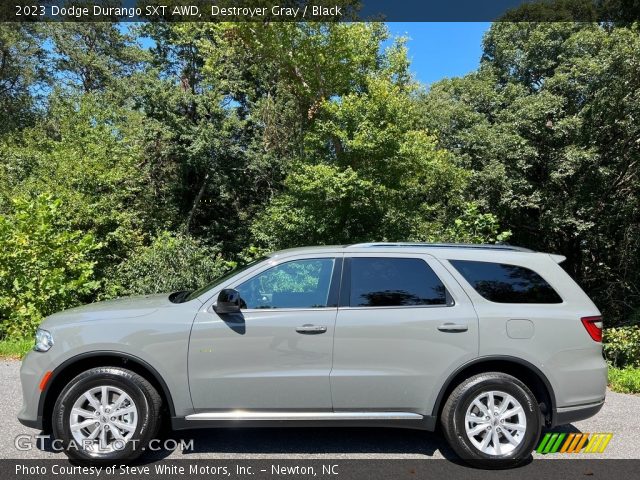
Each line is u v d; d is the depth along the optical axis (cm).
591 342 420
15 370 667
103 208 1559
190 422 403
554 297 430
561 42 2247
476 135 2003
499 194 1952
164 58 2153
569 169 1859
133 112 1969
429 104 2181
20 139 2147
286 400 405
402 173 1581
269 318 409
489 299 423
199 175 2169
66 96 2056
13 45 2447
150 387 402
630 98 1653
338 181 1457
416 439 462
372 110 1516
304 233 1606
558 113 1941
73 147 1716
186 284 1134
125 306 431
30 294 883
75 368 415
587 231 2005
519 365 417
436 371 408
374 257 436
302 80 1772
